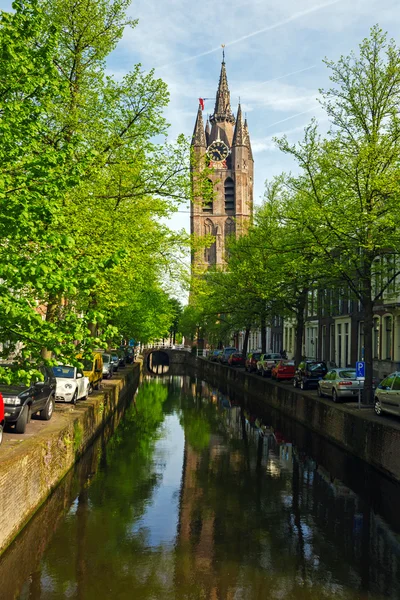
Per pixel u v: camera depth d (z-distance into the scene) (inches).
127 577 335.9
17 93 406.3
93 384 1030.4
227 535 414.9
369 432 638.5
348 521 452.4
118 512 463.2
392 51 771.4
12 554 356.2
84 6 652.7
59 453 513.7
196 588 323.9
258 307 1347.2
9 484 352.5
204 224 4389.8
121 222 676.7
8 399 486.6
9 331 366.0
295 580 338.3
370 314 796.0
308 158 792.3
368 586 331.9
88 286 341.7
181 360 3919.8
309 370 1097.4
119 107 679.1
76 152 618.8
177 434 886.4
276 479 591.5
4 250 351.6
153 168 689.6
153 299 1781.5
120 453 717.3
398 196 697.0
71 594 313.1
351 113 790.5
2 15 387.9
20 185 366.9
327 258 788.0
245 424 1013.2
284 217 851.4
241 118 4458.7
